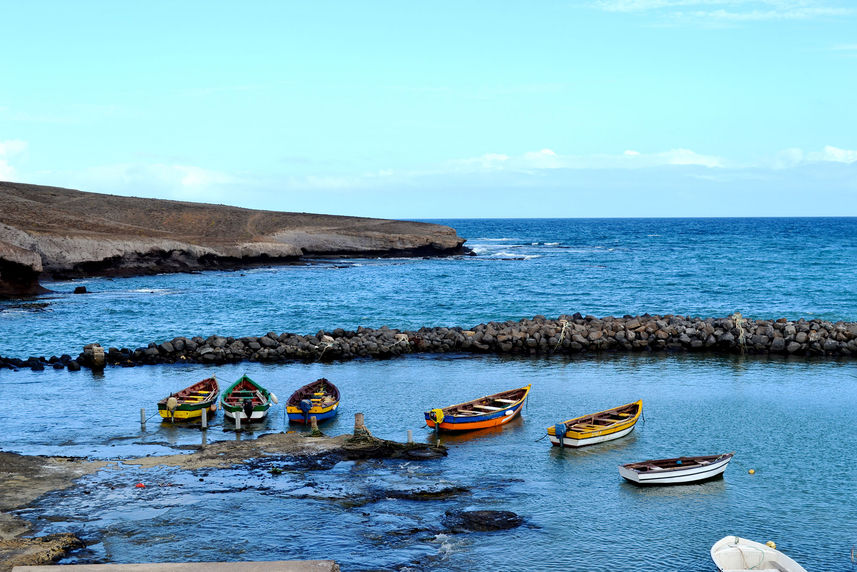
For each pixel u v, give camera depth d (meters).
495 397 37.91
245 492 26.00
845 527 23.81
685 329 54.44
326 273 118.00
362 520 23.91
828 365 47.94
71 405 39.12
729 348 52.84
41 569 14.73
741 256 146.75
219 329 65.06
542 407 38.59
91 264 109.12
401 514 24.45
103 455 30.36
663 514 24.80
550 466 29.53
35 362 49.19
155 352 50.75
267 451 30.39
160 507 24.58
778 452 31.06
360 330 56.38
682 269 119.69
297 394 38.25
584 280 104.00
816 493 26.61
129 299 84.69
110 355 50.31
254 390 39.47
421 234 162.00
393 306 78.56
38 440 32.69
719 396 40.28
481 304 79.56
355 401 39.91
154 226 154.38
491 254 163.75
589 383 43.69
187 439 33.09
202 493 25.86
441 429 34.31
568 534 23.25
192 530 22.92
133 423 35.81
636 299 82.81
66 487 26.17
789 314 69.31
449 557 21.62
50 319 69.69
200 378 45.81
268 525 23.39
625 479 28.02
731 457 29.22
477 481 27.75
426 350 53.66
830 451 31.09
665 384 43.22
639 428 34.66
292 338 54.16
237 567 14.70
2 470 27.72
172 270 118.50
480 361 50.38
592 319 58.50
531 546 22.39
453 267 128.12
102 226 132.25
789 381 43.59
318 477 27.61
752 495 26.50
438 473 28.48
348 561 21.25
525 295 87.31
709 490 26.95
